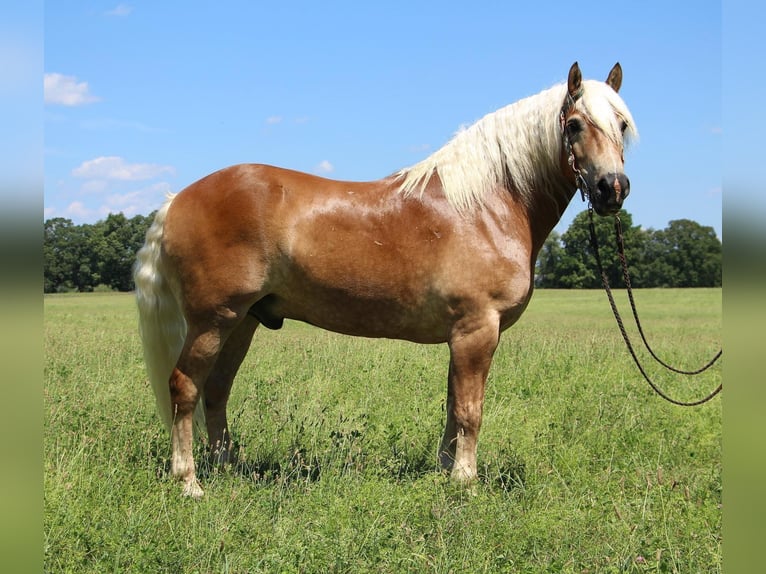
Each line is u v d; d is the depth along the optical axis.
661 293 53.72
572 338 13.99
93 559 3.43
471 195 4.77
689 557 3.53
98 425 5.40
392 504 4.14
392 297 4.75
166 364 4.91
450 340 4.78
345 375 8.02
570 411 6.58
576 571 3.46
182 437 4.66
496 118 4.98
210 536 3.64
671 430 6.15
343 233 4.69
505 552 3.63
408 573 3.36
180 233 4.70
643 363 9.91
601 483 4.76
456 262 4.67
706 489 4.68
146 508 3.94
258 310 5.03
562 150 4.85
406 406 6.70
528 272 4.83
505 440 5.70
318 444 5.42
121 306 31.77
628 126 4.77
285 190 4.73
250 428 5.77
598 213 4.66
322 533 3.69
